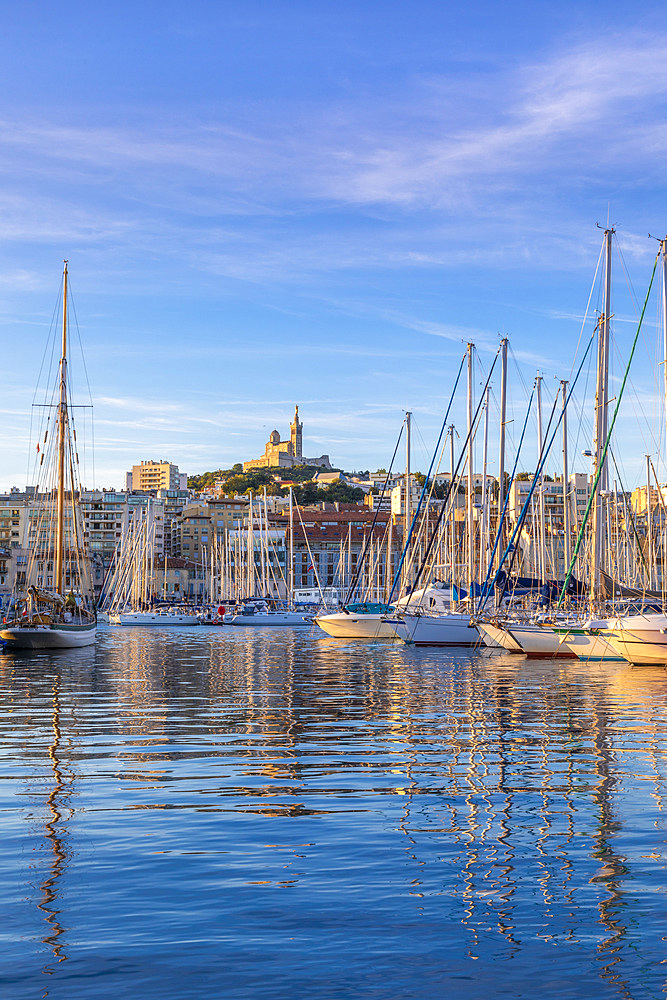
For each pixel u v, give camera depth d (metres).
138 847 15.84
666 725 30.09
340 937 11.88
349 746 26.16
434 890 13.61
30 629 69.19
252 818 17.75
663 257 56.16
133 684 45.34
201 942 11.70
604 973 10.84
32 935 11.94
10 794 19.86
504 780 21.22
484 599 70.62
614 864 14.82
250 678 48.94
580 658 59.28
